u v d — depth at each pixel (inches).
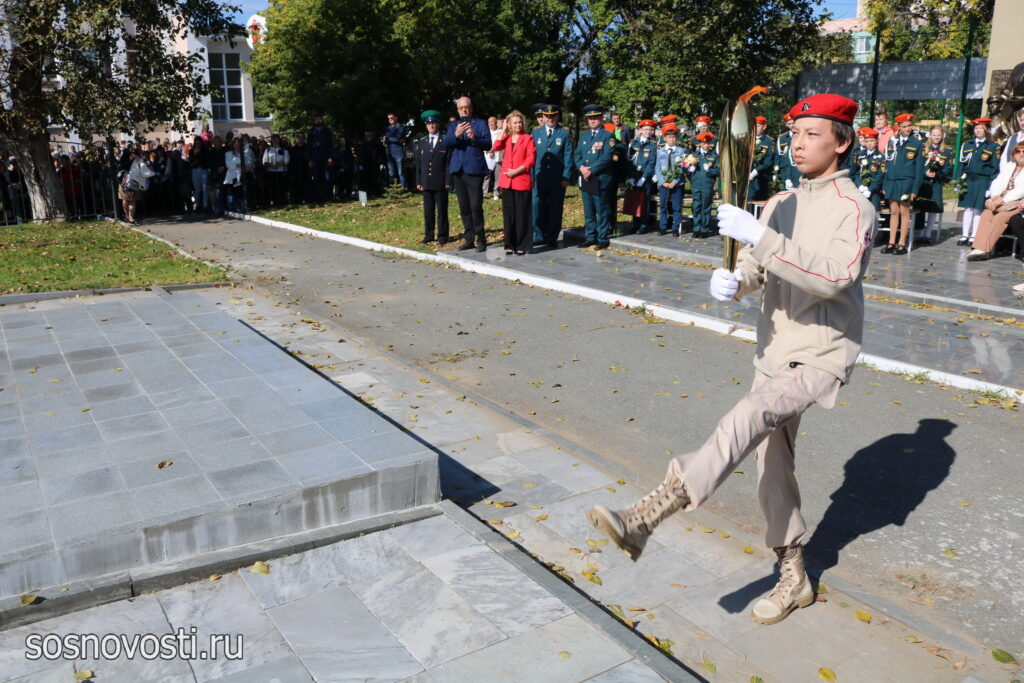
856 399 249.8
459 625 137.4
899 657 133.7
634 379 276.1
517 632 135.3
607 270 446.3
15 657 129.4
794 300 129.8
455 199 804.6
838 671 130.4
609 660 127.9
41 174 734.5
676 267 452.1
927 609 148.7
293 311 372.8
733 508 188.1
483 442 223.8
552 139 517.0
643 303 364.8
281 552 159.2
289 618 139.7
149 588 147.5
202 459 182.2
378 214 725.9
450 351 312.7
